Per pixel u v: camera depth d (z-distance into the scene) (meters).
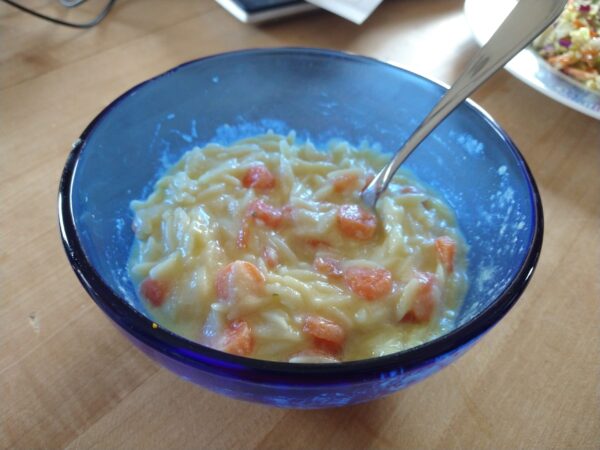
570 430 0.16
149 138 0.21
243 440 0.15
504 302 0.13
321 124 0.24
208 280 0.17
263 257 0.19
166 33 0.32
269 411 0.16
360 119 0.24
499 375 0.17
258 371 0.11
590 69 0.28
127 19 0.33
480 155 0.20
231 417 0.16
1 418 0.15
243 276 0.17
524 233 0.16
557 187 0.24
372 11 0.33
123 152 0.19
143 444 0.15
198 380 0.13
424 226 0.21
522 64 0.28
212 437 0.15
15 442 0.15
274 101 0.23
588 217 0.23
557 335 0.19
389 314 0.17
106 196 0.18
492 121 0.19
